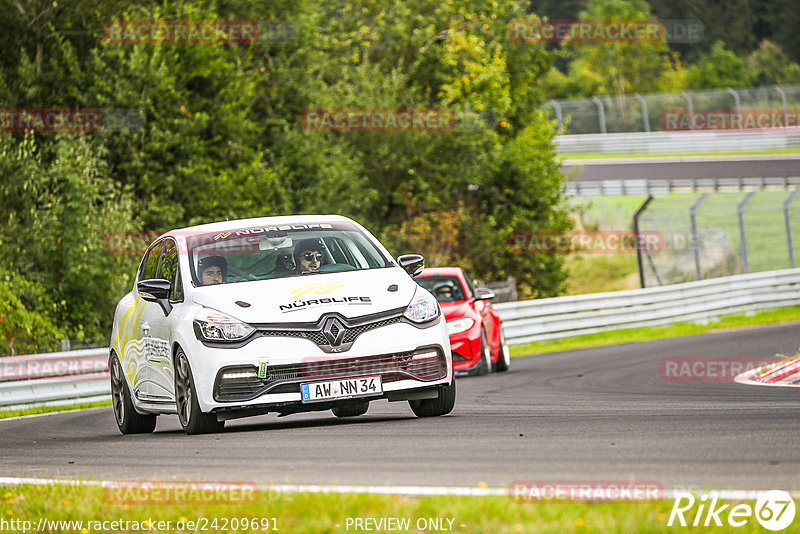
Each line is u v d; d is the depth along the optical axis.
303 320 30.08
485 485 18.78
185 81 100.38
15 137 91.50
